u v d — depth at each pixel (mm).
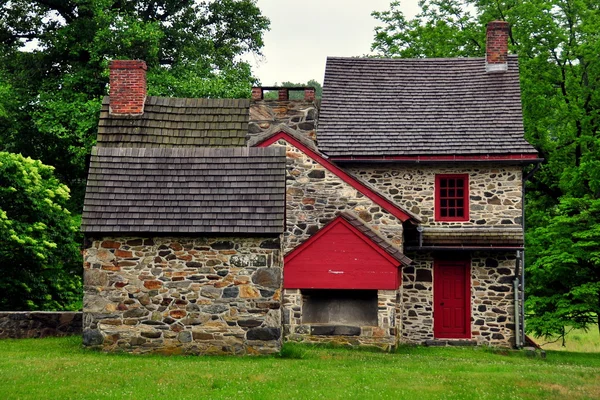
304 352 18531
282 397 13656
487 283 23938
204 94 31672
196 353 18062
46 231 26000
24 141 33969
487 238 23453
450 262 24141
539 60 30188
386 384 14891
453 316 24047
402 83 26766
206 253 18219
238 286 18125
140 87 21719
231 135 21391
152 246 18328
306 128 24297
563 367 18609
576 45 30578
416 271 24141
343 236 21172
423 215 23969
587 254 24422
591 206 24672
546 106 30219
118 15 32062
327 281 21094
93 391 13820
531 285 26922
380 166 24188
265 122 24391
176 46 35719
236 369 15867
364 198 22031
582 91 29594
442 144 24141
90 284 18328
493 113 25281
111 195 18781
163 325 18156
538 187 31766
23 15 34531
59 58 34375
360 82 26719
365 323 21625
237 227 18031
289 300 21219
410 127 24984
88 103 30453
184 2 36438
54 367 15625
